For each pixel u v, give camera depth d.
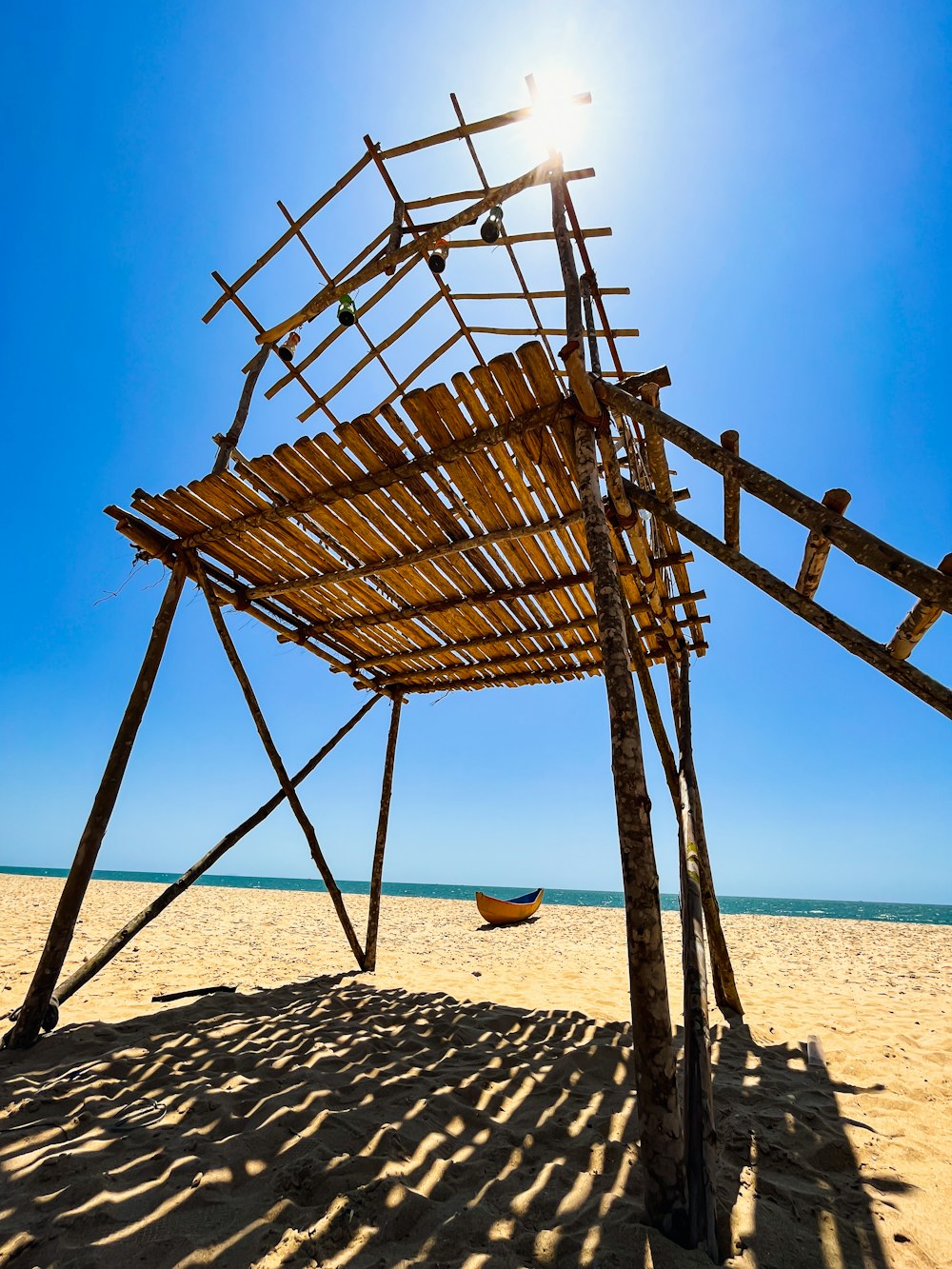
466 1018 4.08
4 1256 1.59
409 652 5.49
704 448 2.32
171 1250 1.62
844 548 1.96
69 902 3.40
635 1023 1.85
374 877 6.15
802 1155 2.31
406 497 3.51
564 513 3.55
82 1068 2.96
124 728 3.63
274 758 4.86
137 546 3.97
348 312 3.47
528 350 2.54
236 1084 2.77
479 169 3.25
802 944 10.11
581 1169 2.16
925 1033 4.06
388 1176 2.00
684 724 4.22
